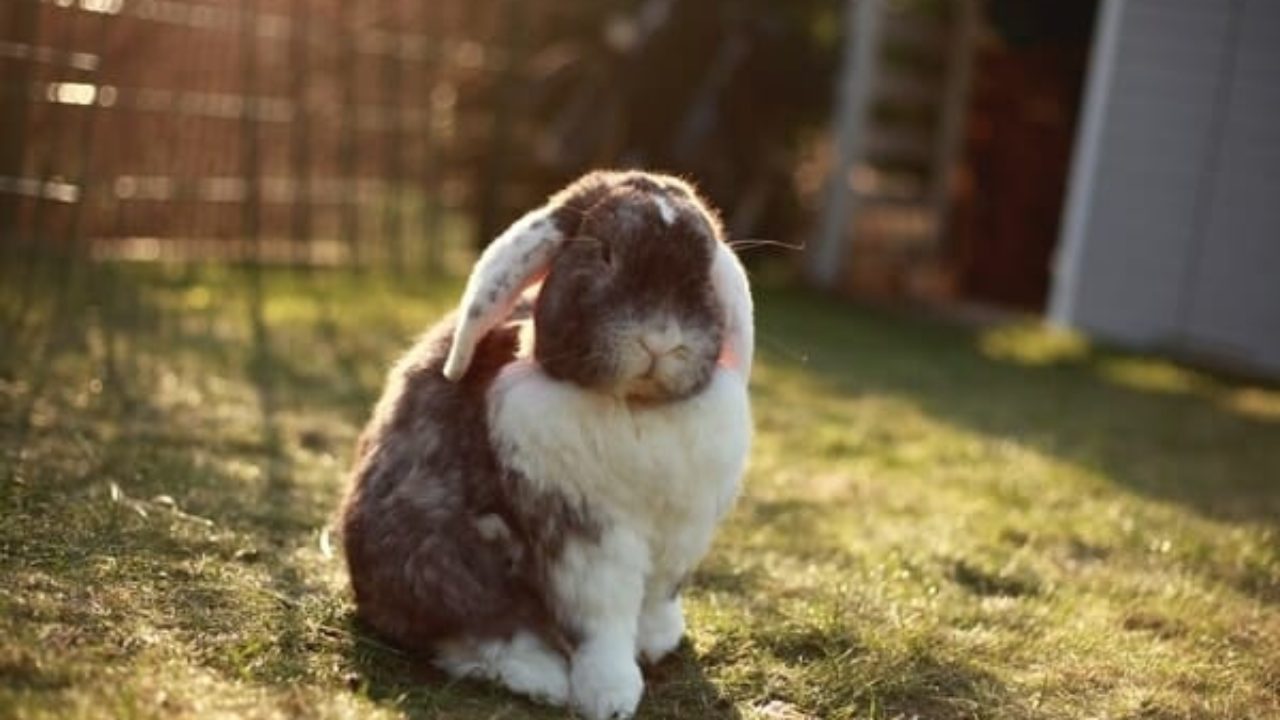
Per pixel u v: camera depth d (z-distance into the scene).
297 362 2.35
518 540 1.29
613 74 3.85
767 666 1.41
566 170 3.72
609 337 1.22
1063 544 1.81
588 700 1.28
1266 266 3.38
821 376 2.72
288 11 3.25
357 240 3.29
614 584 1.28
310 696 1.25
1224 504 2.03
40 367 2.09
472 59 3.58
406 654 1.35
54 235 2.80
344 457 1.89
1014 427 2.42
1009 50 4.19
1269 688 1.44
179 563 1.47
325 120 3.36
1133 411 2.70
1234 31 3.36
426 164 3.46
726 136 3.97
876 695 1.38
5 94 2.65
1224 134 3.40
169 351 2.30
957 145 4.16
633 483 1.27
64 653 1.26
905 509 1.88
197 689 1.24
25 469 1.66
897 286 4.12
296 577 1.48
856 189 3.87
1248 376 3.32
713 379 1.29
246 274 3.10
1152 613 1.59
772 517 1.82
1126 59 3.46
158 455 1.78
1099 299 3.55
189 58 3.19
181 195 3.15
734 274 1.29
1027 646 1.49
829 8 4.05
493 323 1.27
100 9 2.74
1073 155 4.16
